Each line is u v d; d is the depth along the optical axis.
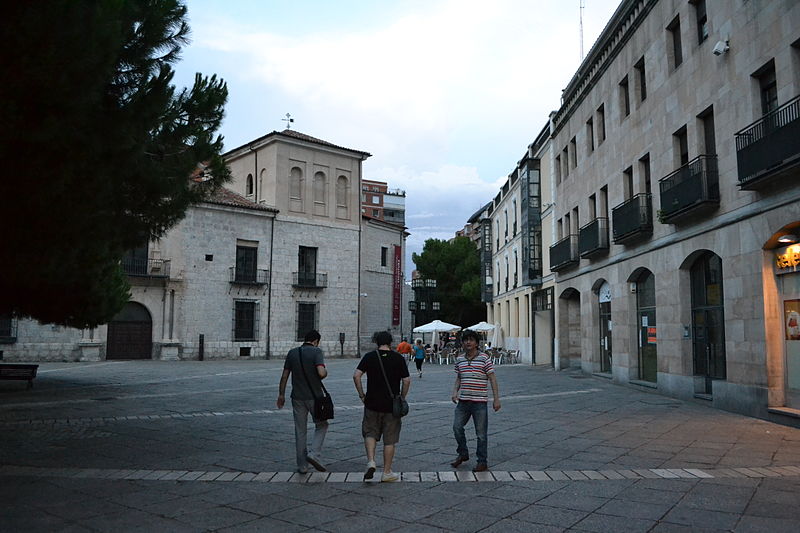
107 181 7.94
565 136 27.23
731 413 12.85
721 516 5.57
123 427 11.12
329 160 43.38
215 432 10.52
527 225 32.50
